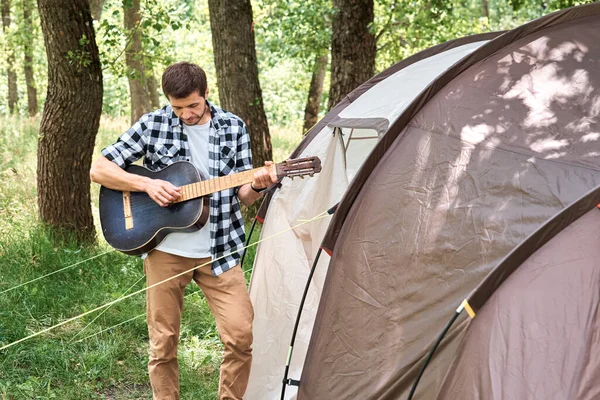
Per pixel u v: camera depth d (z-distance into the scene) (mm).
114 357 4621
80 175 6832
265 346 4215
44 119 6754
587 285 2625
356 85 8398
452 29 11922
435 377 2877
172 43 15789
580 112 3096
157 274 3578
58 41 6598
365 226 3385
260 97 8109
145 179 3541
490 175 3078
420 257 3131
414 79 4121
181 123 3584
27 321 4984
